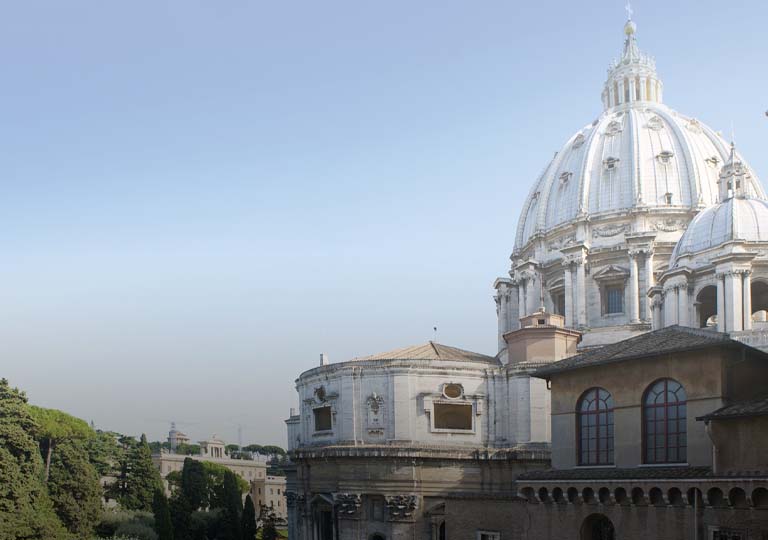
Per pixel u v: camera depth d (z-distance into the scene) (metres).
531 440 77.25
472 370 80.06
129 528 100.62
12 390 90.75
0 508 78.56
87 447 133.88
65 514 93.00
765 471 35.97
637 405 43.84
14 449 84.31
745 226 83.06
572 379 47.75
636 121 122.00
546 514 45.78
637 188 113.25
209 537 123.62
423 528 75.75
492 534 53.16
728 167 93.75
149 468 132.75
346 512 77.81
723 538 37.06
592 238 113.69
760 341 68.12
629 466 43.72
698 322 83.62
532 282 115.69
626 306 107.19
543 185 127.00
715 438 38.47
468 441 79.00
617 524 41.97
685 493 38.56
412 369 78.88
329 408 83.69
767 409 36.50
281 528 171.25
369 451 76.69
